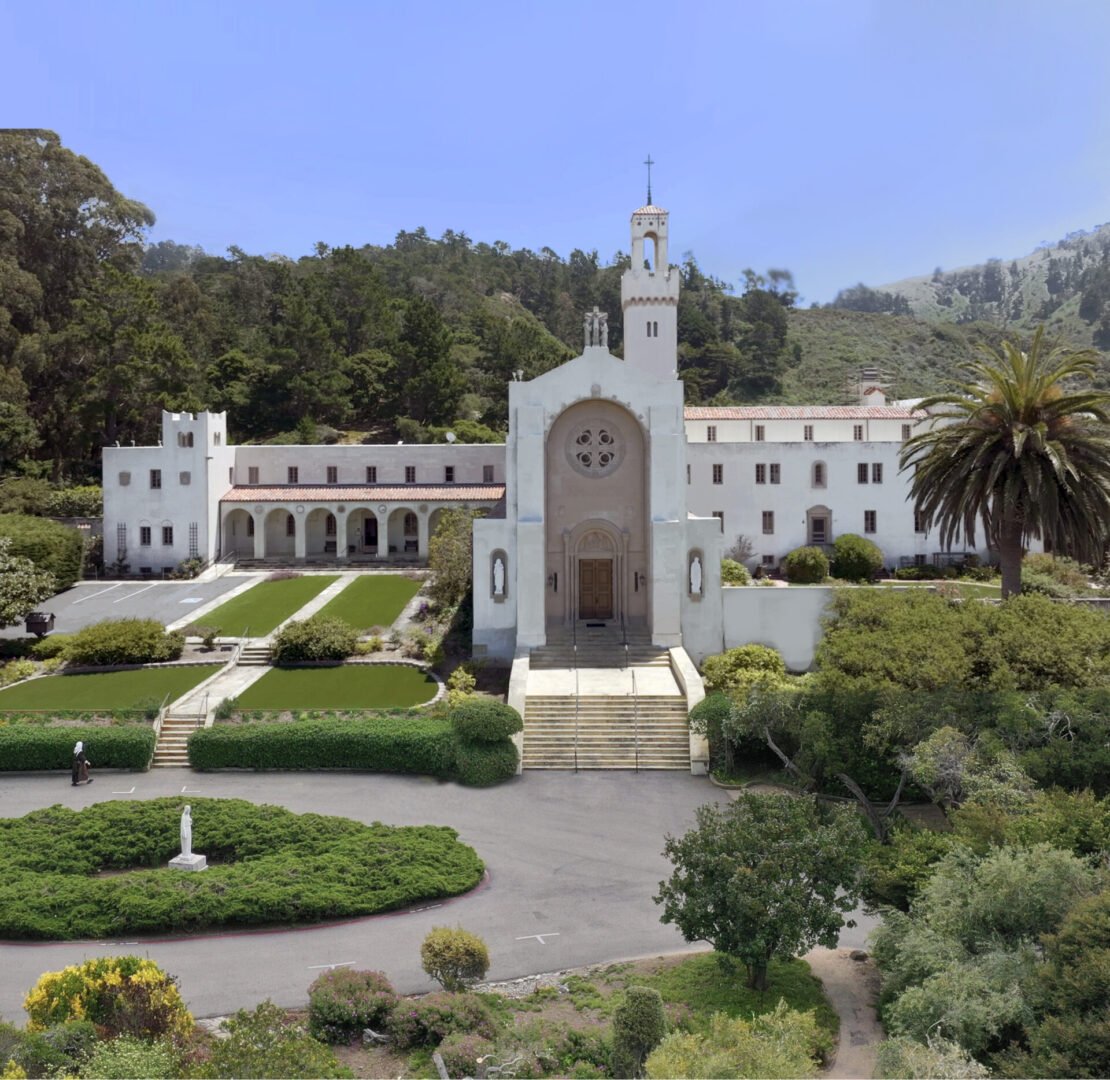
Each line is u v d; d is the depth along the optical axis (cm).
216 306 14300
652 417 5212
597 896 2964
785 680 4662
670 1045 1848
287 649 5350
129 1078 1777
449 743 4056
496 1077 1980
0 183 11206
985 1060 1916
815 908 2331
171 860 3103
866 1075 2041
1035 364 4216
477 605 5209
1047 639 3678
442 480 8631
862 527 7850
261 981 2464
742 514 7825
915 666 3603
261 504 8300
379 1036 2188
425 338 12562
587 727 4353
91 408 9412
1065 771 3027
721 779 3988
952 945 2120
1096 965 1792
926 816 3550
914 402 9100
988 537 4528
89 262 11794
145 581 7725
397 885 2905
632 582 5431
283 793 3859
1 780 4056
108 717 4472
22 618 6284
